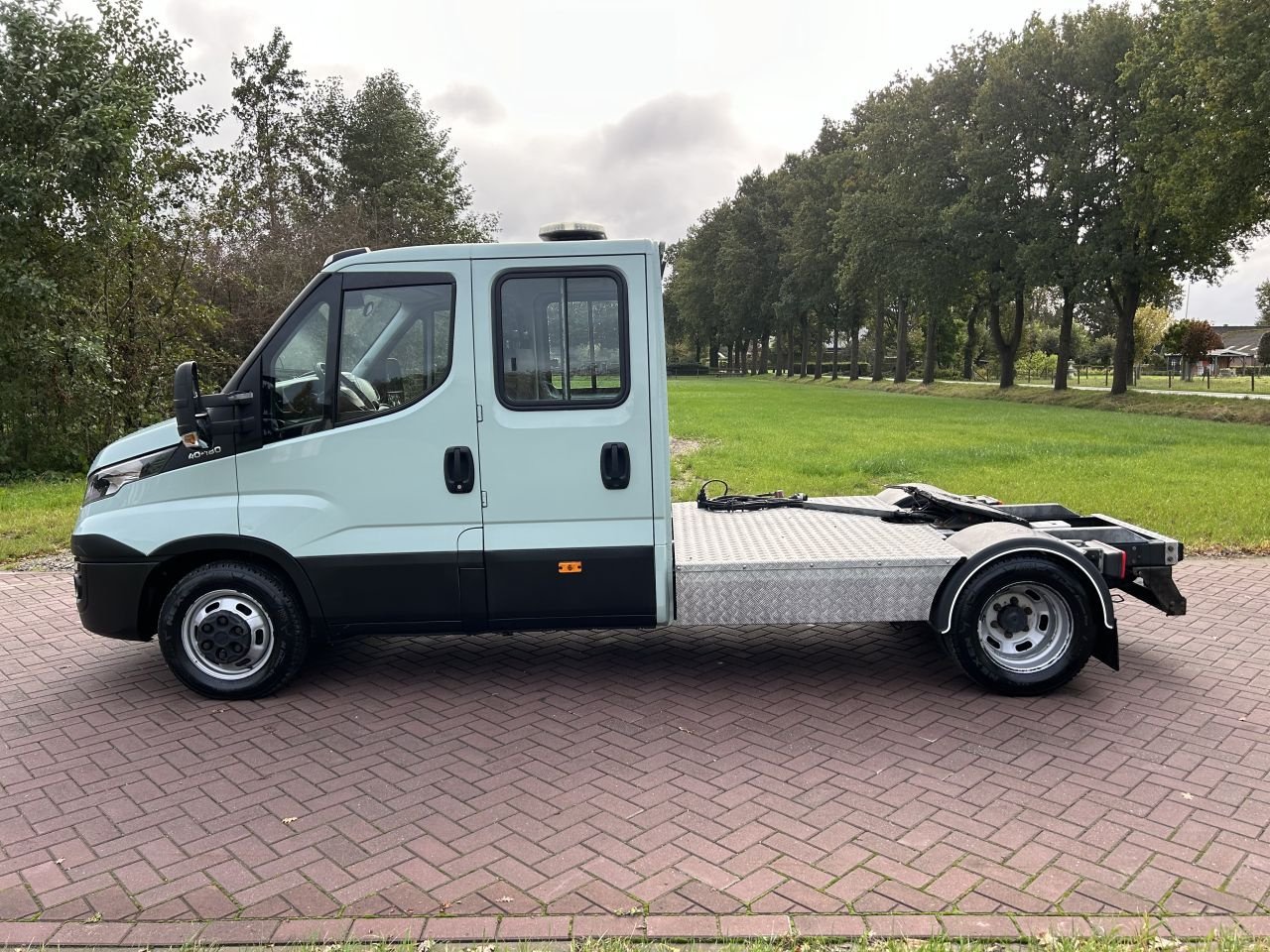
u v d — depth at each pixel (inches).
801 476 548.1
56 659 242.2
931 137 1520.7
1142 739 177.8
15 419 609.9
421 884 131.5
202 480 198.8
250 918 123.7
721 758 172.7
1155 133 1083.9
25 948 118.3
